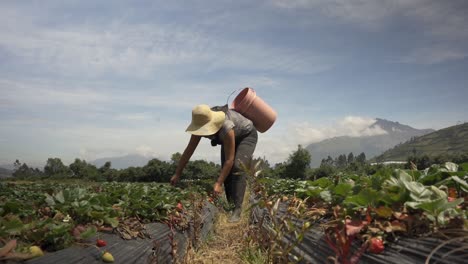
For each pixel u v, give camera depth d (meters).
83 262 3.34
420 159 105.62
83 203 4.73
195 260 5.13
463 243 2.57
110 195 6.51
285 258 3.29
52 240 3.59
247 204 10.67
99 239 3.91
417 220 3.09
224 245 6.48
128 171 100.94
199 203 7.36
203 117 8.13
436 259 2.60
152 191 7.97
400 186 3.50
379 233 3.10
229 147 8.20
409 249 2.88
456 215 2.93
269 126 9.71
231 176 8.77
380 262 2.89
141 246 4.48
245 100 9.56
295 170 67.75
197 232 6.27
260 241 4.63
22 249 3.10
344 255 2.20
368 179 4.80
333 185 4.83
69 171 132.25
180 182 13.28
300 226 4.46
